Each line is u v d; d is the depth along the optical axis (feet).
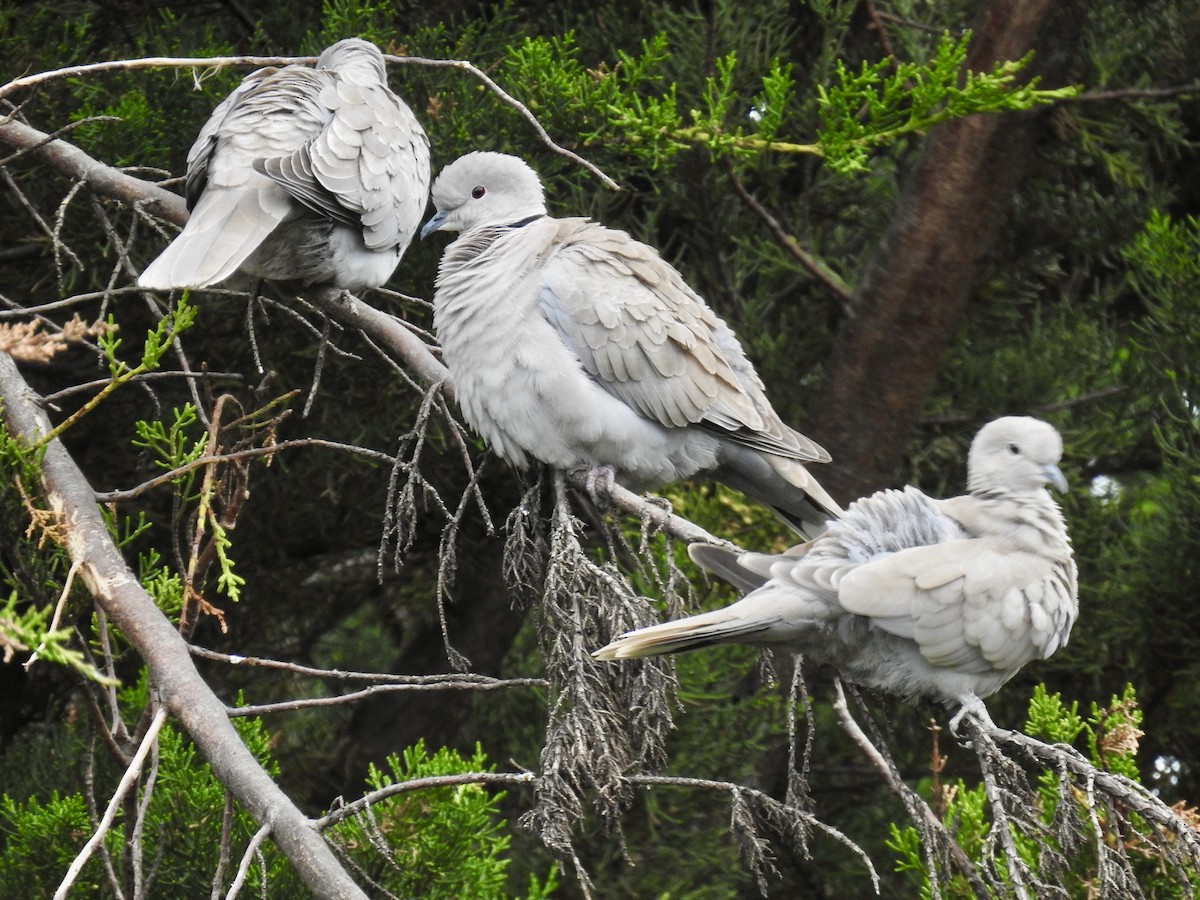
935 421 49.49
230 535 44.78
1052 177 51.19
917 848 24.95
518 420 27.71
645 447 28.09
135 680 41.55
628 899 43.14
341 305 30.78
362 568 50.70
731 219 46.91
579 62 45.42
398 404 42.55
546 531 26.12
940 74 30.83
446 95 39.93
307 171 29.01
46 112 38.60
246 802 19.75
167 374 23.82
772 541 41.60
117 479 44.01
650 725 22.36
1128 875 19.53
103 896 28.55
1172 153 52.70
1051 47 42.22
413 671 51.93
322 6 44.86
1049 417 49.11
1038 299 50.78
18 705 44.50
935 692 22.27
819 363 49.47
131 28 44.73
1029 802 20.51
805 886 47.88
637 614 22.06
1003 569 21.58
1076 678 45.42
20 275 41.50
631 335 27.48
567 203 42.24
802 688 21.74
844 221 51.65
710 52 43.93
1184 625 43.32
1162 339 44.29
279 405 42.68
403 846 28.30
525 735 50.72
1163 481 50.52
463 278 28.35
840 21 46.11
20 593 25.26
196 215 28.04
